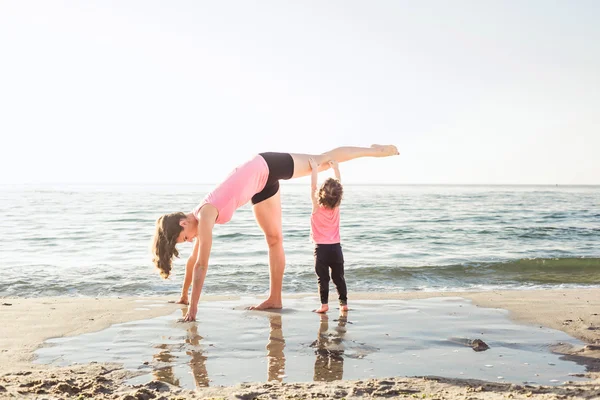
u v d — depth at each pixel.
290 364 3.69
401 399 2.86
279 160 5.26
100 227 18.02
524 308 5.86
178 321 5.06
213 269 9.23
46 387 3.05
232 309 5.77
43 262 10.20
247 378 3.36
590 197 59.72
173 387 3.12
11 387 3.02
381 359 3.82
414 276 8.70
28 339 4.35
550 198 55.47
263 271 8.98
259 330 4.73
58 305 5.94
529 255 11.77
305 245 13.28
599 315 5.45
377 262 10.42
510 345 4.23
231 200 4.87
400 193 79.25
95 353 3.94
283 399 2.86
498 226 19.50
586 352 4.00
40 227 17.89
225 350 4.04
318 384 3.18
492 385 3.14
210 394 2.96
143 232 16.34
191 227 4.85
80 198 46.44
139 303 6.11
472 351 4.05
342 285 5.71
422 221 21.98
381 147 5.84
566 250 12.89
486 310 5.74
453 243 14.47
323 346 4.18
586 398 2.82
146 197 50.41
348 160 5.77
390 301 6.34
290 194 65.50
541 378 3.35
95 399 2.84
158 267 4.73
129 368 3.56
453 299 6.49
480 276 8.78
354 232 17.25
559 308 5.85
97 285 7.68
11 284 7.71
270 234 5.71
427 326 4.92
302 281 8.02
